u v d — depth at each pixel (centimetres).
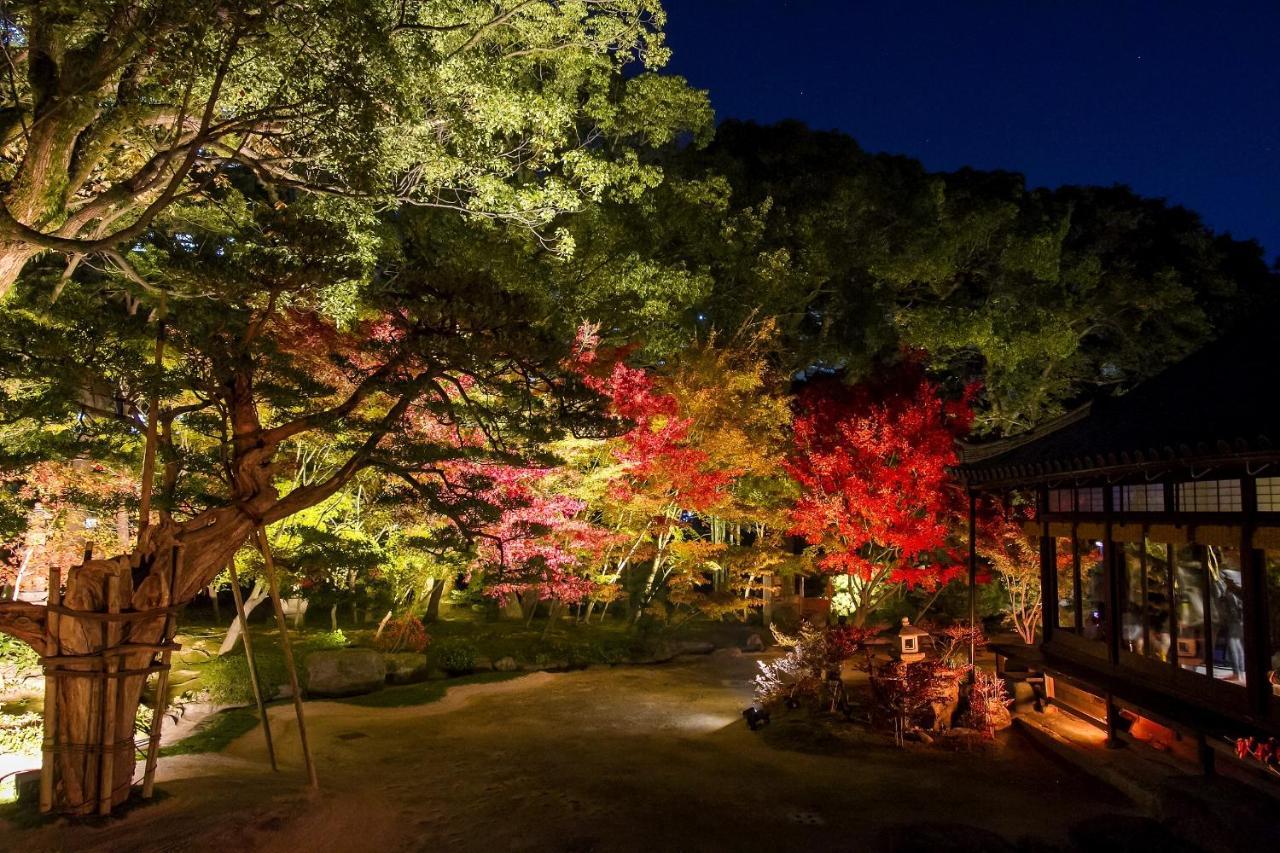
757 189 2169
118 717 689
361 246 1062
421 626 1756
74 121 851
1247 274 2439
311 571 1162
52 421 940
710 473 1716
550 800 854
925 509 1612
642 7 1451
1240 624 842
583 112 1783
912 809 820
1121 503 1055
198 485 989
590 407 938
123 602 694
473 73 1165
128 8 823
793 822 783
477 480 1049
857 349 2139
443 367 860
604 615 2216
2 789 751
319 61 889
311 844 686
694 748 1084
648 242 1847
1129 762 912
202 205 1428
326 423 820
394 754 1065
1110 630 1067
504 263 1437
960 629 1320
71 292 1146
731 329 2083
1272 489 780
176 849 604
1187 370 1069
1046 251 1948
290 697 1377
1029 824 774
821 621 2083
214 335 785
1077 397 2448
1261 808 696
